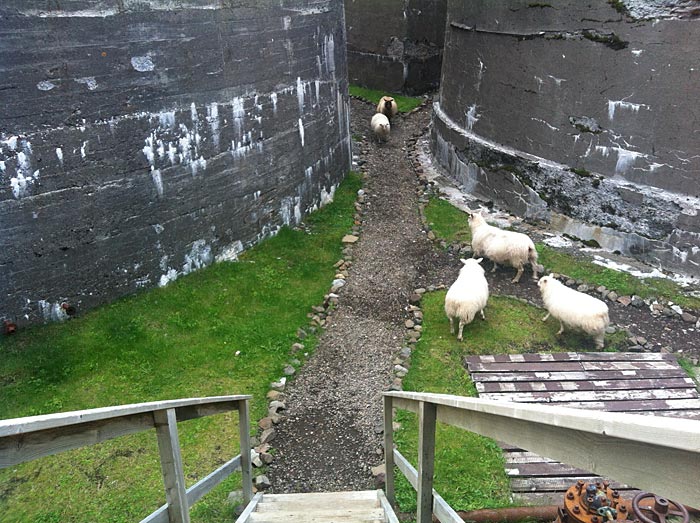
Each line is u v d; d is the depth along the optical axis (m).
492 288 8.54
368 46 20.30
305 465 5.40
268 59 9.05
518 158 10.60
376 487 5.11
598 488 3.85
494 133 11.27
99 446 5.49
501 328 7.54
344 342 7.38
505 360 6.82
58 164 6.80
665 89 8.21
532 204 10.52
